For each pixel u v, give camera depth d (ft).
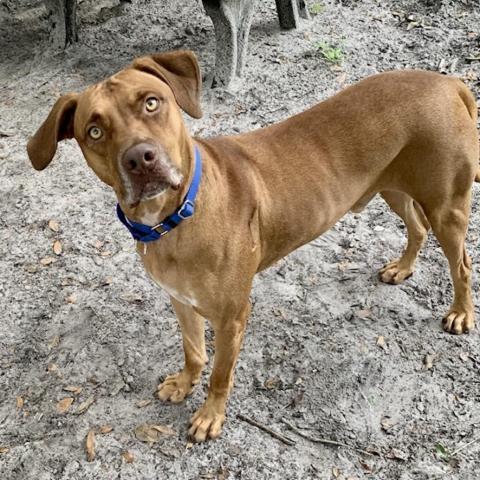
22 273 4.20
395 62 5.55
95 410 3.46
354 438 3.25
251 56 5.73
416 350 3.60
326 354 3.61
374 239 4.21
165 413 3.43
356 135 3.15
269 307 3.87
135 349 3.73
